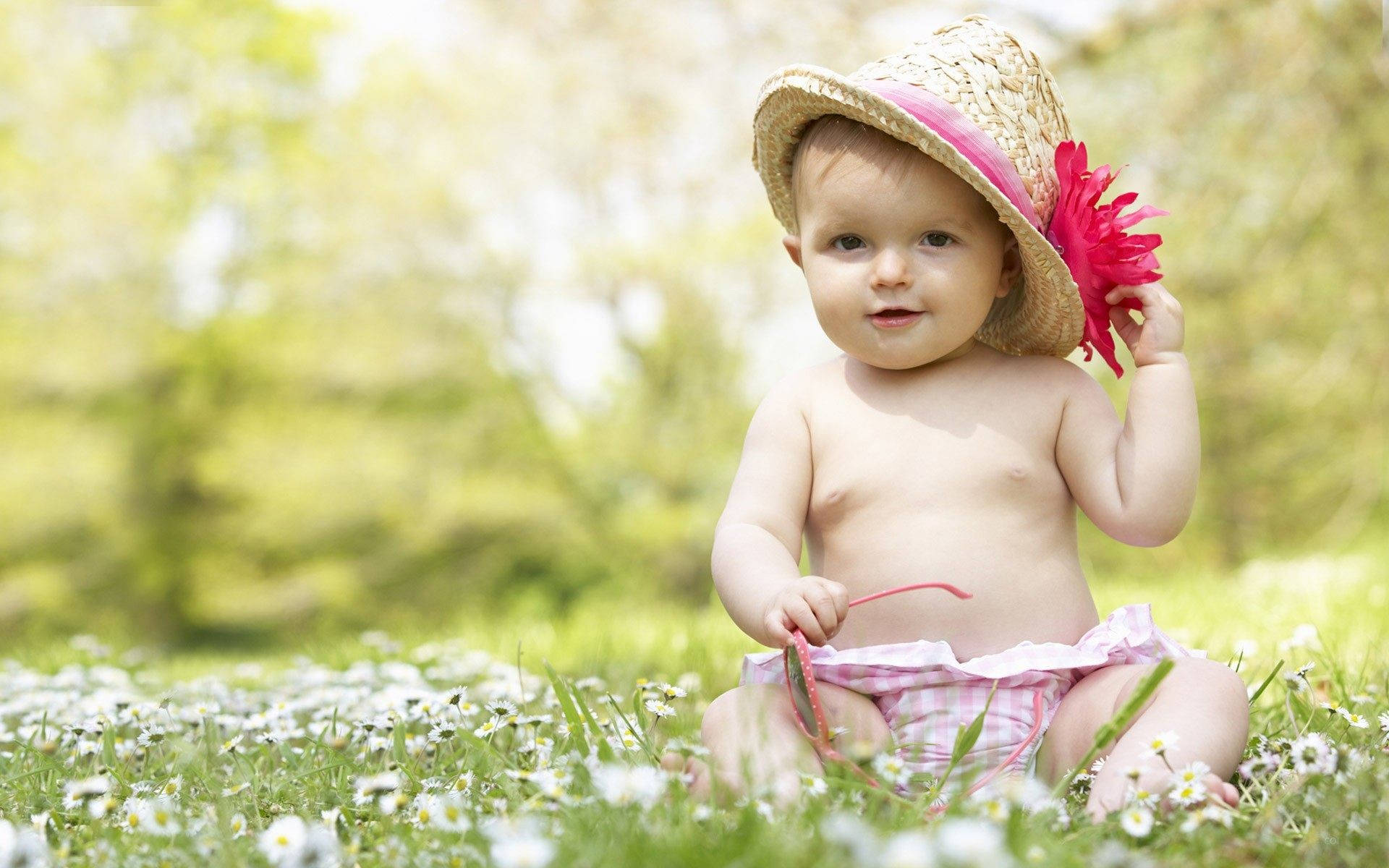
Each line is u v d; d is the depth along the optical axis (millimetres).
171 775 2324
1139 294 2316
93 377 19250
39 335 19141
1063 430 2312
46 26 19109
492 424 19797
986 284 2270
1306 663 3016
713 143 15016
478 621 5996
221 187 19594
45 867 1654
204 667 5703
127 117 19516
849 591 2244
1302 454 13031
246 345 19984
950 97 2248
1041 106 2377
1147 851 1561
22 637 19828
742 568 2188
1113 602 5234
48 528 19781
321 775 2248
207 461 19734
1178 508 2199
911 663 2090
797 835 1506
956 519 2217
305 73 20203
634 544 19062
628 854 1438
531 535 19828
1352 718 2195
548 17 15844
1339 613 4449
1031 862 1430
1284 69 9922
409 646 4855
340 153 18406
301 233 19281
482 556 20625
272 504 19766
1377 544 10555
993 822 1579
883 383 2375
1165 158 10195
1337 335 11336
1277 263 10703
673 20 13719
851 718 2088
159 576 20156
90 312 19109
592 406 19297
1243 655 3020
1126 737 1873
